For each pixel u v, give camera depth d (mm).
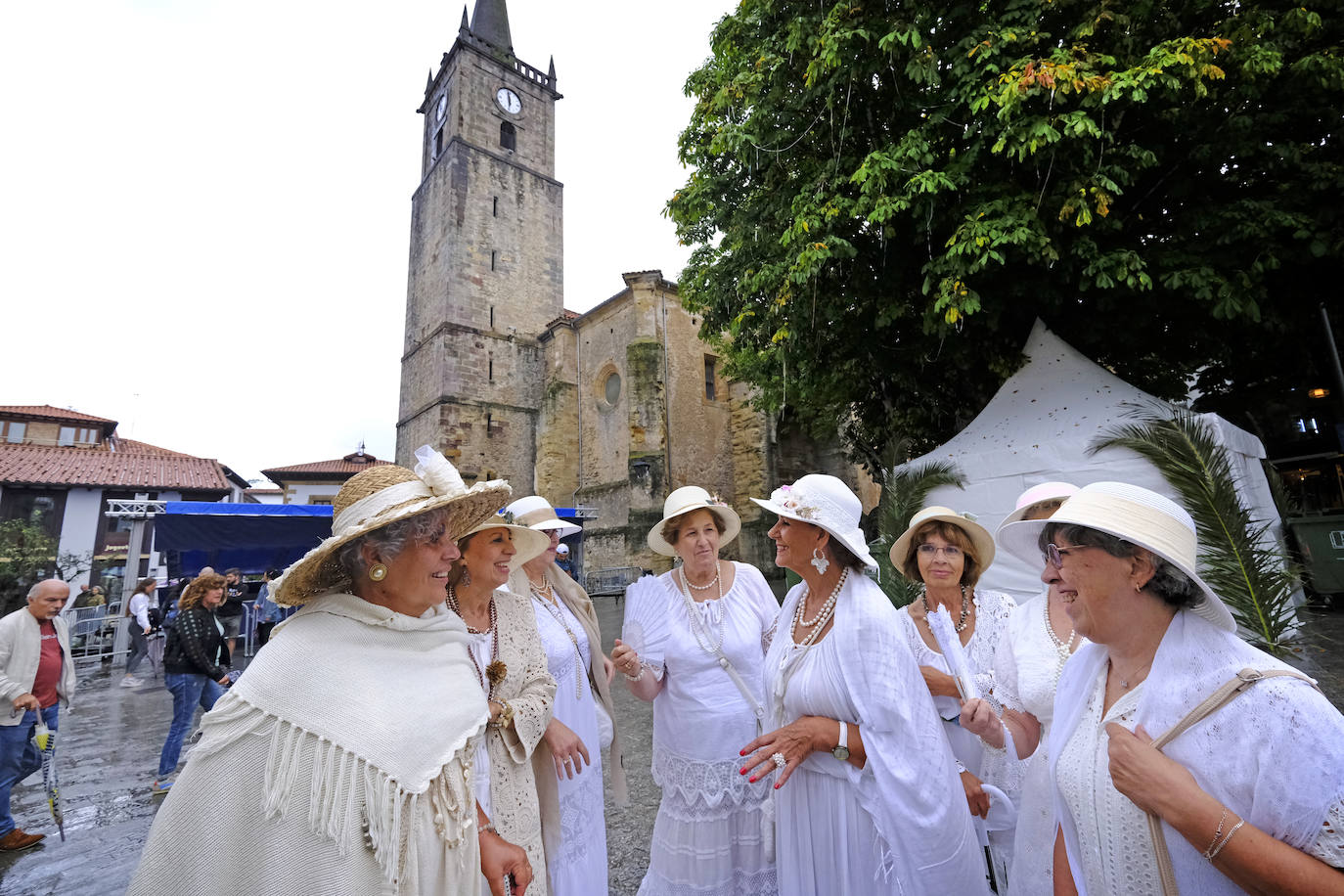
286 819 1182
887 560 7031
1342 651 6484
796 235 7887
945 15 7441
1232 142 7312
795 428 23078
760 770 1822
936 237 8211
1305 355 9812
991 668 2541
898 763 1711
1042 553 1618
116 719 7930
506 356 28875
